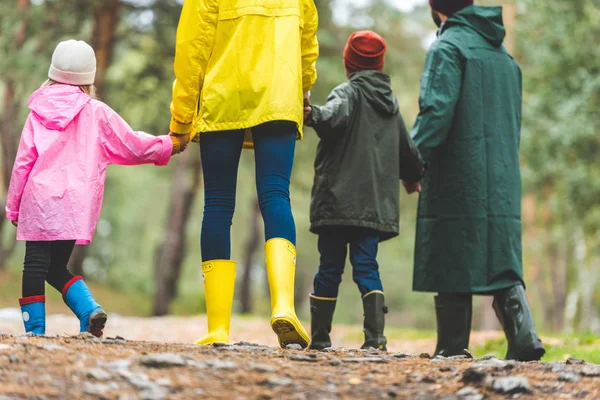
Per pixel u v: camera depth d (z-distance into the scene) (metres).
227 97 4.70
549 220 26.58
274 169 4.73
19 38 17.19
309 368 3.74
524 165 20.80
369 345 5.39
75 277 4.85
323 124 5.44
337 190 5.54
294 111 4.69
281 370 3.63
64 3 17.41
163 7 17.83
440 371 3.77
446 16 6.30
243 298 30.14
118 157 4.94
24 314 4.71
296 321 4.47
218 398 3.18
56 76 4.98
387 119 5.74
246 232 36.59
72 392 3.13
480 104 5.99
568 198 20.33
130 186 34.31
